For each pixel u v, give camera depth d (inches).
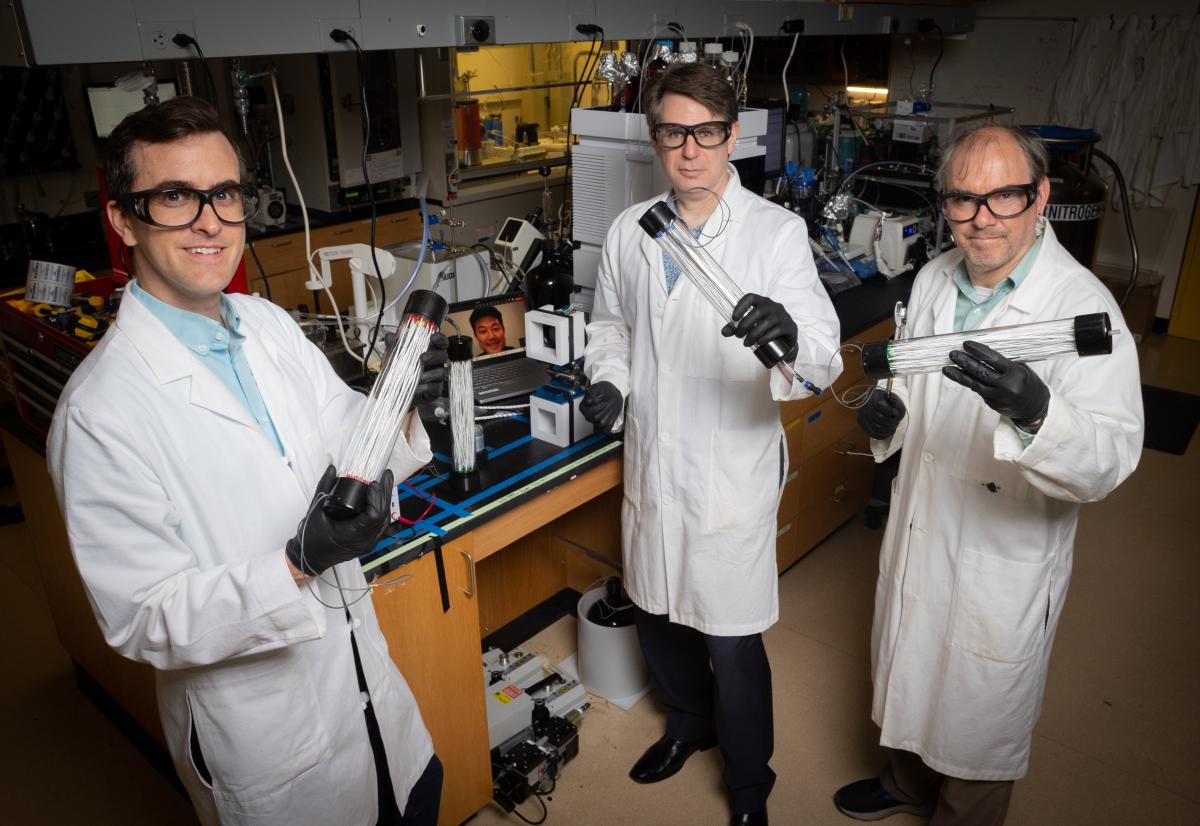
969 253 59.2
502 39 81.2
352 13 69.4
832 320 70.0
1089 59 185.5
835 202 128.7
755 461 72.3
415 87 177.3
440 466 76.0
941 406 63.4
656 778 83.4
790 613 109.1
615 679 93.2
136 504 42.1
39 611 110.5
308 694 49.3
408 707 57.8
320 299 107.4
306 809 50.9
